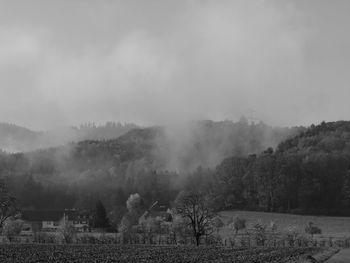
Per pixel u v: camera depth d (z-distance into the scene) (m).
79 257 68.50
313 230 157.25
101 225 190.38
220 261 65.06
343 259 75.00
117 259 66.50
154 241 132.75
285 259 69.50
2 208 117.69
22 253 71.81
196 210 110.50
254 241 133.38
